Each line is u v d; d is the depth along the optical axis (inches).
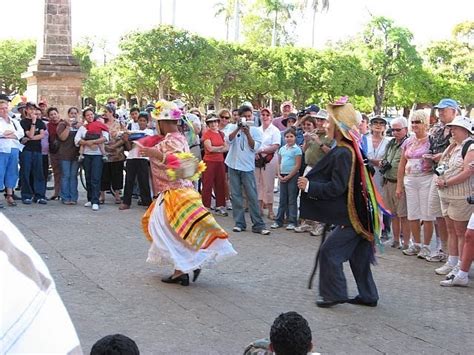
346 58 1704.0
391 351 185.0
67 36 732.0
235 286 248.4
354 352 183.2
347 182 212.4
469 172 255.3
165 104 240.5
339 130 215.2
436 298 240.8
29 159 426.3
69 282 243.6
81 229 348.5
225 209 422.0
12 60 1968.5
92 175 419.8
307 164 356.5
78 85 735.7
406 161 311.4
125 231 347.3
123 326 197.6
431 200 295.6
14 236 50.1
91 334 189.2
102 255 289.0
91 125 422.0
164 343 184.5
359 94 1803.6
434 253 303.7
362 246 225.1
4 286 46.5
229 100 1807.3
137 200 466.0
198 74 1496.1
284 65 1622.8
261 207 426.3
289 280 260.5
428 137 302.7
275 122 469.4
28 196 431.8
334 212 216.5
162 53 1433.3
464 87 2049.7
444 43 2261.3
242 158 356.5
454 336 199.2
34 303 47.3
